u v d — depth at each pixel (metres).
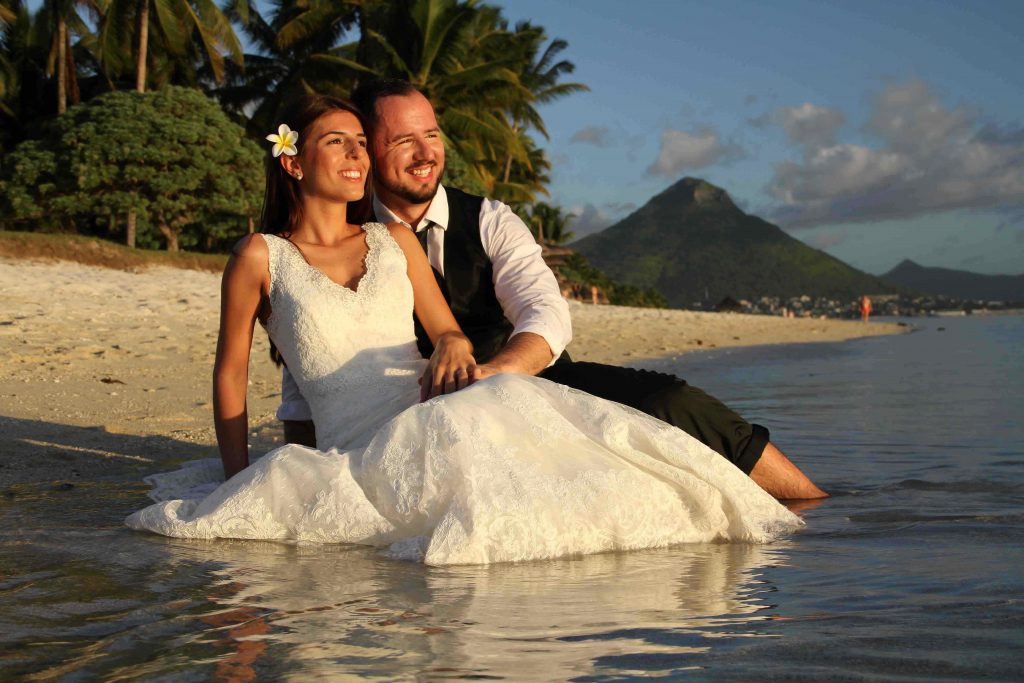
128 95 25.22
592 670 1.35
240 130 26.66
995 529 2.35
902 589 1.80
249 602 1.76
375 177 3.16
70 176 24.48
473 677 1.33
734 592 1.82
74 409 4.69
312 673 1.35
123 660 1.42
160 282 16.52
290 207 2.99
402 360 2.87
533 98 29.94
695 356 12.05
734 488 2.42
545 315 2.97
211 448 3.83
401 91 3.12
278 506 2.39
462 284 3.21
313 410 2.88
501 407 2.36
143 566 2.08
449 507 2.21
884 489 2.99
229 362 2.90
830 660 1.38
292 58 33.56
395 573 2.03
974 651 1.40
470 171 29.38
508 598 1.79
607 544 2.25
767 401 6.29
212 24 27.66
